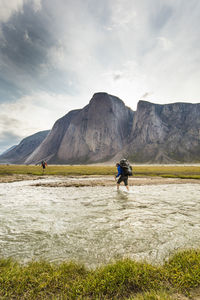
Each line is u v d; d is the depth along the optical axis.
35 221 6.04
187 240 4.45
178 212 7.11
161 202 9.06
